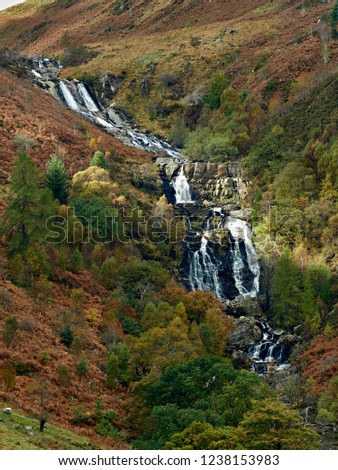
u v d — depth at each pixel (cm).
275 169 12288
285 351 9281
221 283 11312
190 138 14838
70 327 8038
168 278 9906
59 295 8706
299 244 10844
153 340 7650
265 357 9256
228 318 9469
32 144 12044
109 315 8594
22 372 6819
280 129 13350
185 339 7812
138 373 7569
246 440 5331
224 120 14800
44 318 7975
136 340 7794
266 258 10838
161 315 8575
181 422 5891
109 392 7225
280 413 5406
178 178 13162
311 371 8394
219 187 12900
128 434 6606
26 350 7131
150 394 6675
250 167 12694
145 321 8562
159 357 7188
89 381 7238
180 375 6612
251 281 11262
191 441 5272
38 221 8912
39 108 14100
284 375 8612
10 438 5038
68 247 9838
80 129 13938
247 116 14662
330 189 11456
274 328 9762
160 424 6078
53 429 5866
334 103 13325
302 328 9481
